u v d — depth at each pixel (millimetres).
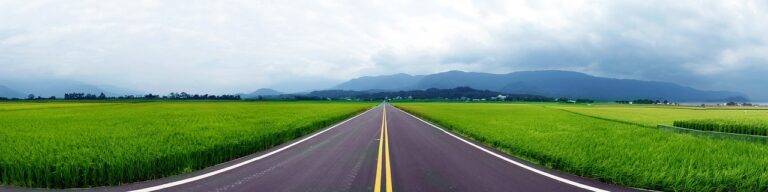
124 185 10680
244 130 24188
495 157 15531
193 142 17516
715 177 10695
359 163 13977
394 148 18359
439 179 11336
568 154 14477
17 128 26281
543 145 17500
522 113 63688
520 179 11422
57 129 25297
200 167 13109
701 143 19078
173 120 35344
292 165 13547
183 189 10156
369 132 27375
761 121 33375
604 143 18844
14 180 10953
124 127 26719
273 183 10773
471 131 26016
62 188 10445
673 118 53188
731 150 16734
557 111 74938
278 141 21281
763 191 10219
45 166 11156
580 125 33938
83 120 35312
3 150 14633
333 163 13977
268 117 41938
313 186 10438
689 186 10211
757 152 16484
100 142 17328
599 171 11914
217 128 25766
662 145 18172
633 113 70562
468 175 11922
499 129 27984
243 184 10664
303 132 26969
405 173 12180
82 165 11164
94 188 10367
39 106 78500
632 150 15914
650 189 10477
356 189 10109
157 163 12055
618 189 10391
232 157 15539
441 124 36969
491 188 10336
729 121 33688
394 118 48062
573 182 11117
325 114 51594
